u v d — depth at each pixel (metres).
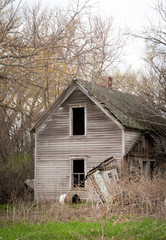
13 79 20.66
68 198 23.14
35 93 27.94
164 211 17.03
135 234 13.94
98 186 22.50
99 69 31.78
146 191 18.36
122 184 19.78
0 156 29.89
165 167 28.16
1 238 13.38
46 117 27.97
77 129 29.66
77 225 15.51
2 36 20.47
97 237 13.27
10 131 33.16
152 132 28.39
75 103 27.12
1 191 26.47
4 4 20.95
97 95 26.75
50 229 14.81
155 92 27.19
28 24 30.48
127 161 24.84
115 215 17.11
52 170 27.33
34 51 22.83
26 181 27.59
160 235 13.56
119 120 25.19
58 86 31.94
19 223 16.48
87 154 26.36
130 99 29.25
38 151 27.98
